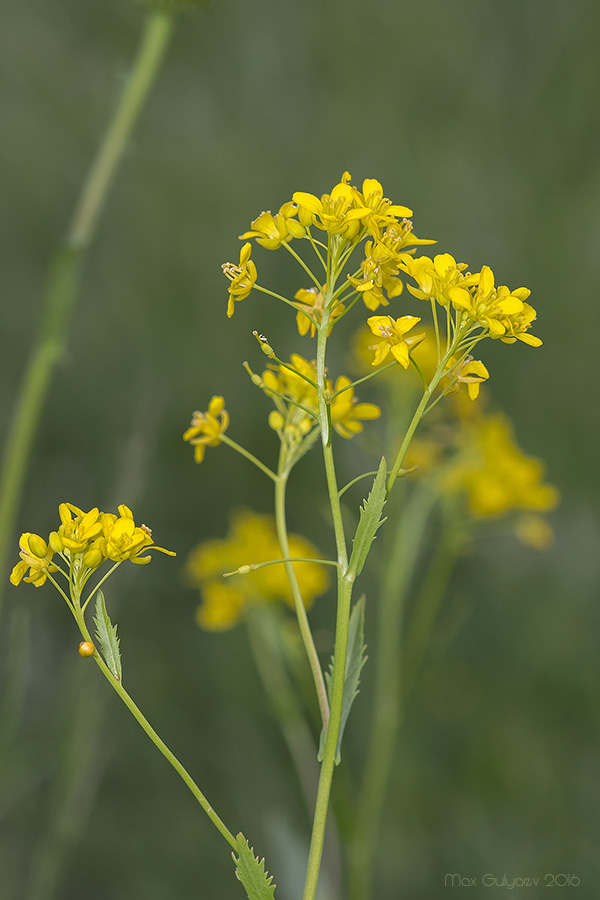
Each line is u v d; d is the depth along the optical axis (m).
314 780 0.64
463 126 1.52
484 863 0.82
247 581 0.67
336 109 1.54
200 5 0.68
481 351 1.24
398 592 0.69
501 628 1.02
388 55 1.58
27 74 1.44
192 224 1.35
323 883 0.61
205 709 0.93
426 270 0.51
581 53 1.51
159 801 0.87
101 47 1.61
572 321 1.26
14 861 0.78
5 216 1.31
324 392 0.51
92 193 0.67
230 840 0.50
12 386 1.18
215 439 0.54
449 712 0.94
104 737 0.86
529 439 1.19
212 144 1.47
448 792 0.89
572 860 0.82
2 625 0.92
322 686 0.52
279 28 1.61
